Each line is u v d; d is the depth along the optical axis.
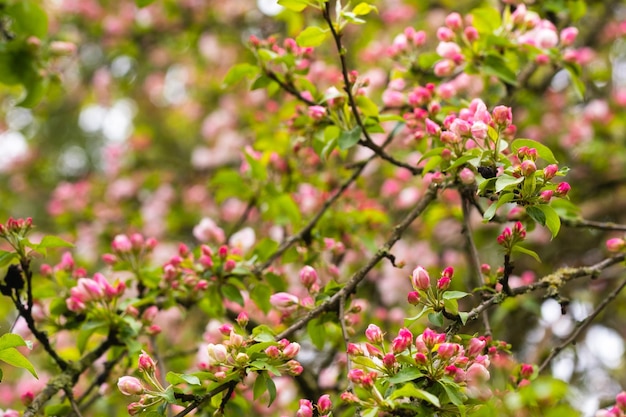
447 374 1.61
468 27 1.85
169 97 3.68
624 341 2.28
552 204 1.85
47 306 1.90
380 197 2.28
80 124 3.88
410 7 2.73
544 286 1.73
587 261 2.28
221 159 2.93
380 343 1.66
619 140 2.48
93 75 3.34
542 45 1.88
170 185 3.01
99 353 1.80
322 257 1.92
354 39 2.73
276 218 1.99
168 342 2.13
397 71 1.90
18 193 3.28
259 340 1.66
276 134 1.99
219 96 3.27
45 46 1.98
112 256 1.88
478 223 2.29
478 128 1.66
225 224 2.64
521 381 1.70
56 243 1.74
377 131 1.80
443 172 1.72
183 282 1.85
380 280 2.22
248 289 1.88
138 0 1.98
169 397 1.65
